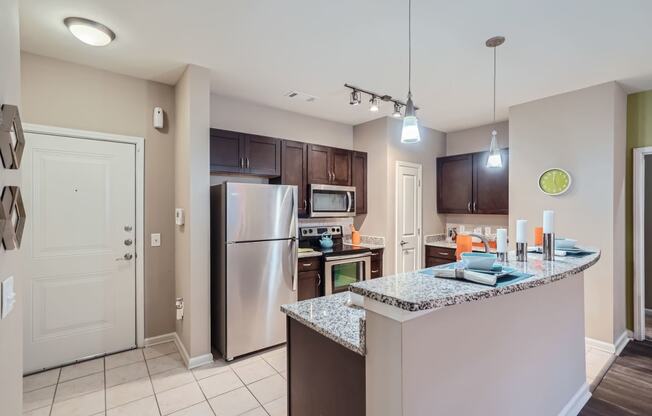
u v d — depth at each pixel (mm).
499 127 4262
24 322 2465
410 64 2586
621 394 2264
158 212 3014
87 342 2699
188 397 2189
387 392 1062
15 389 1116
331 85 3066
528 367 1625
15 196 1050
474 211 4246
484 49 2354
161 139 3021
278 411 2047
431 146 4617
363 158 4281
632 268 3162
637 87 3002
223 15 1959
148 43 2305
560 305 1917
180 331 2875
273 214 2947
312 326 1451
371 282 1225
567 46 2297
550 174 3213
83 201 2684
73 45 2342
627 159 3154
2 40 992
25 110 2447
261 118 3641
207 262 2703
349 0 1806
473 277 1224
